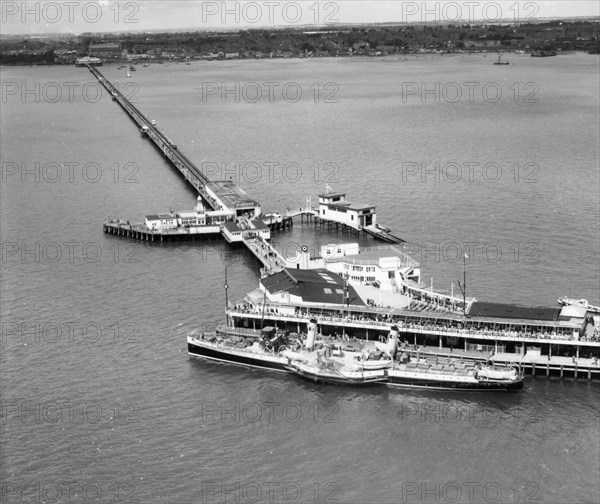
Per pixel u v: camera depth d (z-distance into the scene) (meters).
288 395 175.75
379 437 159.38
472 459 152.12
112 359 188.88
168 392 175.62
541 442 156.62
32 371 182.88
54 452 153.88
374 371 178.12
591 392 173.50
